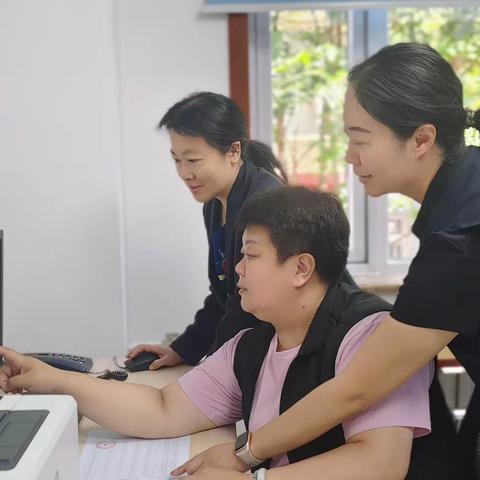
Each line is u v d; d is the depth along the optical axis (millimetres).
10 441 833
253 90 2582
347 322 1142
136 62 2391
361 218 2709
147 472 1175
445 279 999
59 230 2211
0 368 1381
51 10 2119
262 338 1258
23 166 2170
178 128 1586
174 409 1312
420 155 1092
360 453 1037
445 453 1177
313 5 2346
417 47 1097
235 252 1424
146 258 2459
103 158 2193
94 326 2268
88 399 1299
